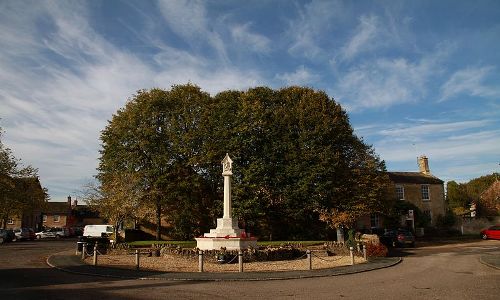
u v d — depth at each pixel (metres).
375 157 43.22
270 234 43.16
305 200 39.41
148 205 39.09
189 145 40.06
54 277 17.83
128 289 14.80
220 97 42.97
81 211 96.44
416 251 33.31
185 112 41.22
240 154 40.41
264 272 19.61
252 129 40.34
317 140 40.00
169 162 39.72
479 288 15.24
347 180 39.88
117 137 40.84
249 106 40.53
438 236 51.66
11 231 48.78
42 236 60.75
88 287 15.17
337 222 38.28
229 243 26.20
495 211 66.12
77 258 25.27
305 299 13.06
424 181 58.06
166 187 39.50
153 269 20.55
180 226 42.12
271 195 40.03
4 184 50.28
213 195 42.34
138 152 40.28
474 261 25.48
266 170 39.34
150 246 30.73
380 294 14.00
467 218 59.50
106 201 36.94
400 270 21.27
